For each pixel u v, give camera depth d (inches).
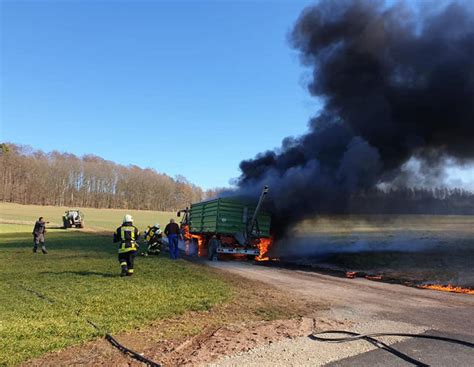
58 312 268.8
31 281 395.9
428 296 357.1
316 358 194.1
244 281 424.5
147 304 295.0
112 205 4527.6
